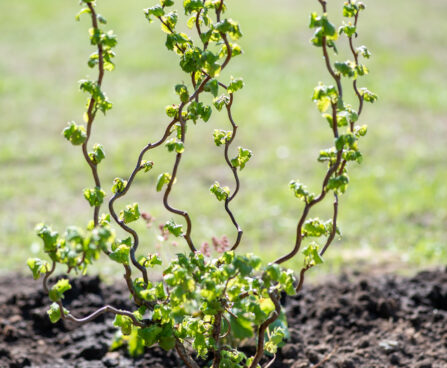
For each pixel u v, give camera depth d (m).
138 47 14.64
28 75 12.62
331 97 2.20
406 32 16.00
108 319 3.83
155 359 3.44
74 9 18.55
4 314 3.88
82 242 2.05
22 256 5.26
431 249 5.29
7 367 3.38
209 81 2.33
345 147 2.22
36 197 6.95
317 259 2.42
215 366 2.66
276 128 9.44
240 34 2.31
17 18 17.52
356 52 2.34
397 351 3.51
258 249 5.51
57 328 3.74
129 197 6.97
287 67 13.15
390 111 10.21
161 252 5.05
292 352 3.44
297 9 18.59
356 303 3.88
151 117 10.05
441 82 11.95
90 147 8.64
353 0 2.37
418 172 7.64
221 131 2.65
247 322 2.27
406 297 4.14
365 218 6.25
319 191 6.98
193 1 2.36
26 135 9.20
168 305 2.48
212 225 6.20
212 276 2.31
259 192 7.11
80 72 12.88
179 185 7.36
